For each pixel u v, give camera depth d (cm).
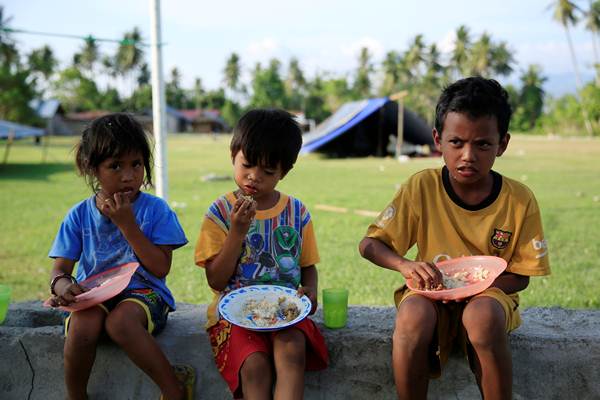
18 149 2781
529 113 6406
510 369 207
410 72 6712
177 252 581
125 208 227
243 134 233
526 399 238
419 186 250
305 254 261
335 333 249
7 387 250
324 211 859
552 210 828
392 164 1894
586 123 4775
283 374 211
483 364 206
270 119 236
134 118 244
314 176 1452
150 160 261
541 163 1745
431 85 6438
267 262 251
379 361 245
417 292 222
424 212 249
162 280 252
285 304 236
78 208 253
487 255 241
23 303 306
